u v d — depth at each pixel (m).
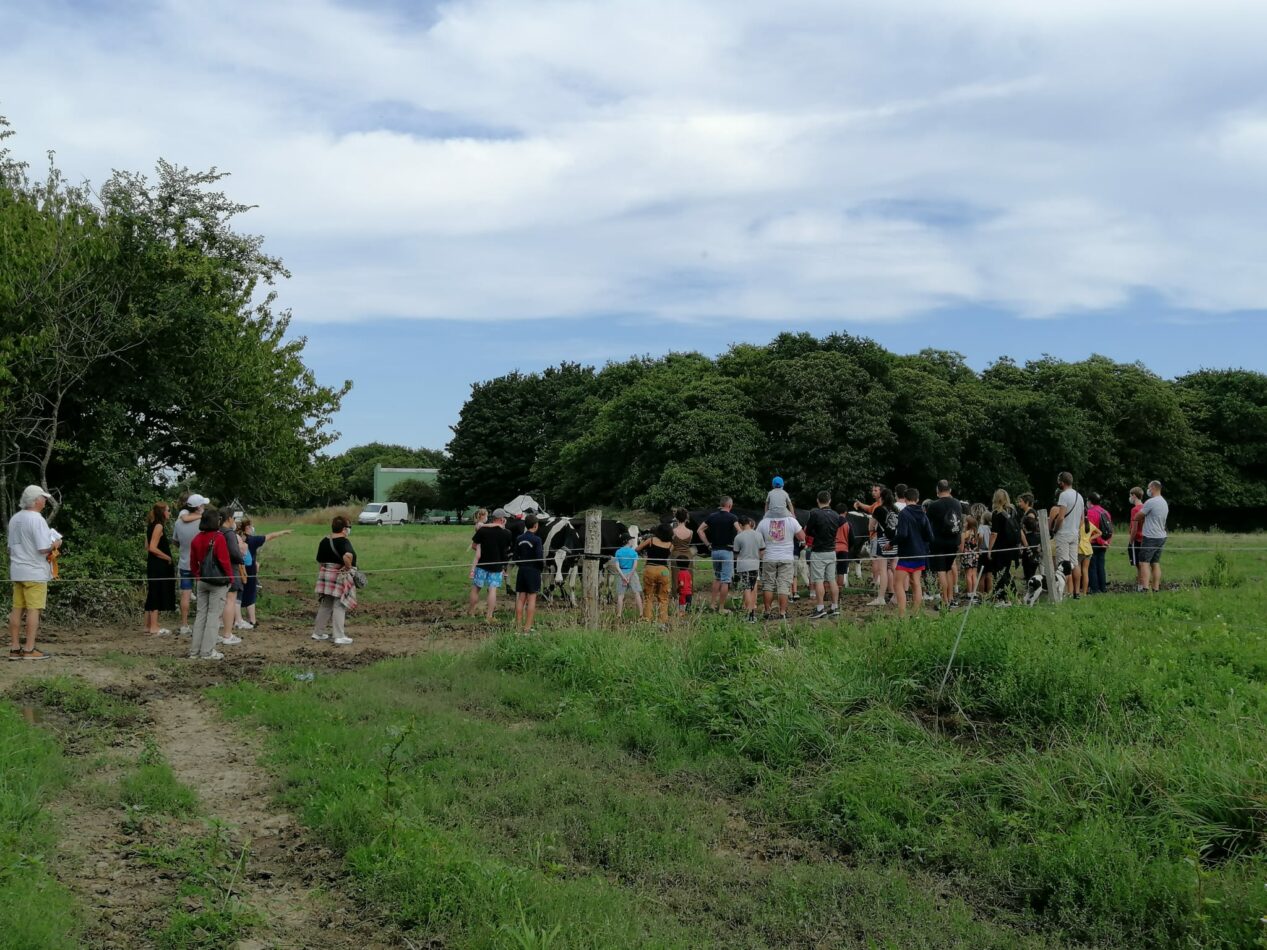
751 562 14.86
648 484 45.75
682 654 10.67
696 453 43.81
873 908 5.72
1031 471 51.66
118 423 18.33
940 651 9.45
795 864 6.43
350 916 5.57
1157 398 57.25
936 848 6.46
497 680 10.91
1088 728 7.99
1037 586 14.78
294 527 49.22
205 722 9.61
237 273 22.58
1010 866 6.17
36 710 9.61
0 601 15.29
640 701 9.68
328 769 7.76
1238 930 5.16
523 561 14.20
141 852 6.23
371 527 56.38
